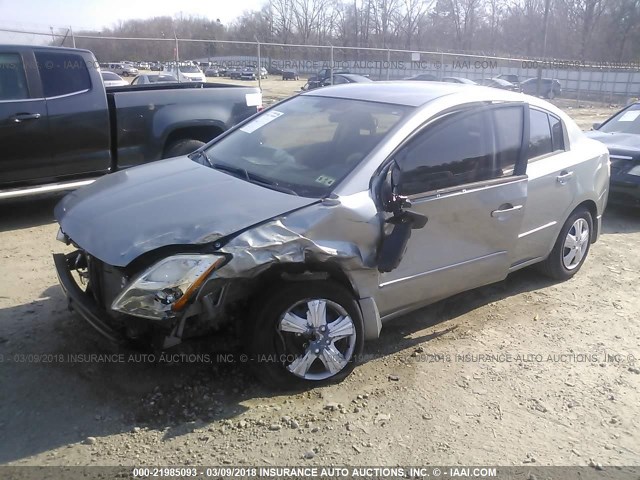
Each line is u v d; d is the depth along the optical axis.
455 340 4.29
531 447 3.16
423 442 3.16
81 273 3.87
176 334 3.13
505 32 67.88
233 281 3.18
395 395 3.55
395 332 4.38
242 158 4.16
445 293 4.16
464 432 3.26
